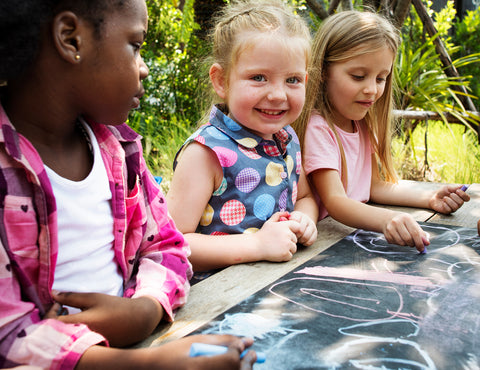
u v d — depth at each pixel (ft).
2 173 2.08
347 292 2.90
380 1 9.02
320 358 2.18
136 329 2.30
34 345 1.97
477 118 10.50
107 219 2.60
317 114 4.89
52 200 2.20
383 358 2.18
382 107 5.34
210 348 1.83
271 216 4.00
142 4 2.27
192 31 13.56
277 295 2.87
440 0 18.76
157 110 10.62
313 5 9.83
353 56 4.55
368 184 5.33
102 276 2.57
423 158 11.27
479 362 2.15
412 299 2.79
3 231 2.07
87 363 1.93
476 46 15.55
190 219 3.80
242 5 4.32
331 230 4.34
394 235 3.76
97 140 2.66
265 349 2.26
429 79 11.05
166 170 8.55
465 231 4.11
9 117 2.25
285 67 3.76
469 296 2.82
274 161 4.13
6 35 1.93
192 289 3.05
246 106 3.84
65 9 2.04
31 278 2.21
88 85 2.19
